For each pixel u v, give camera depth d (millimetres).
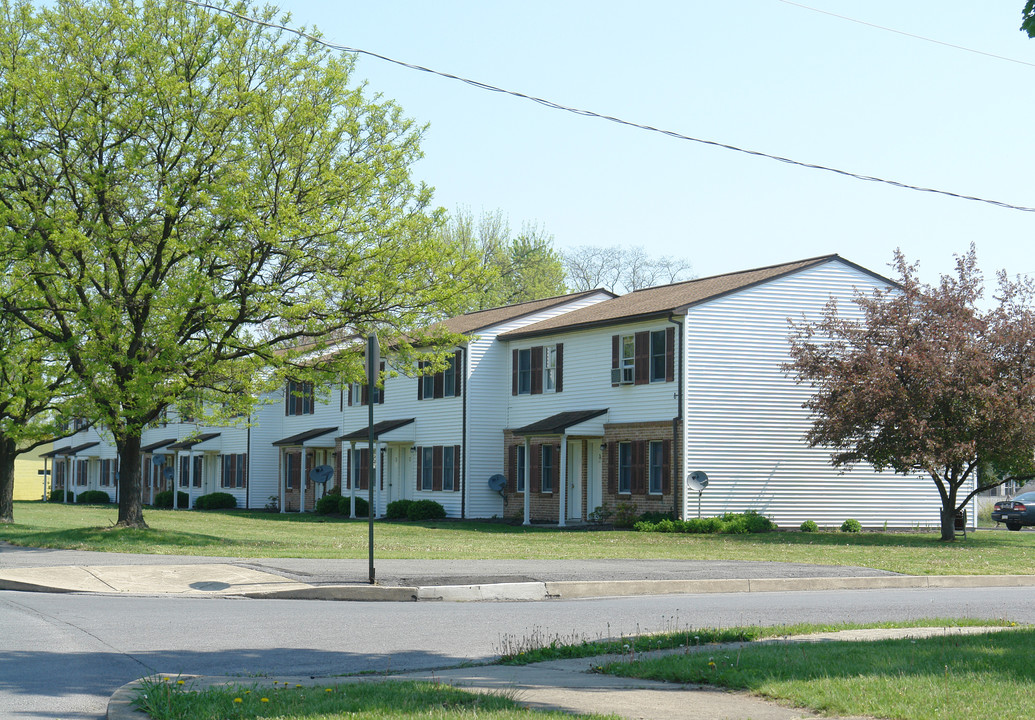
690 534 30688
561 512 35062
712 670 9117
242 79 23906
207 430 57875
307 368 25078
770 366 33906
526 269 71062
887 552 24359
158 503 57000
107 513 43125
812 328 32906
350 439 42500
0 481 32594
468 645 11227
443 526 35719
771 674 8875
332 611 13945
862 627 12352
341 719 7164
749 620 13289
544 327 38656
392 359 26000
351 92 24672
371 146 25266
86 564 18469
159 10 23766
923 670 9031
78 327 24516
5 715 7832
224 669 9797
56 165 24000
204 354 24172
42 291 23188
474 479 40062
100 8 23359
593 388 36531
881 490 35312
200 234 23672
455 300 25406
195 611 13727
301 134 23922
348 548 23125
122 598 15266
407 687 8383
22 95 22375
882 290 35125
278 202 23750
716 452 32938
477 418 40281
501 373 40938
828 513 34438
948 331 28891
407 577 17016
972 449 27625
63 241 21766
